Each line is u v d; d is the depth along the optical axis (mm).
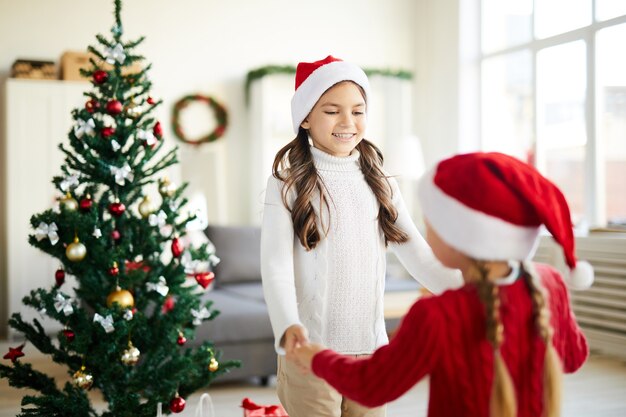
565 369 1220
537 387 1091
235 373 3732
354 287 1627
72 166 2568
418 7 6730
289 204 1642
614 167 4809
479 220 1082
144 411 2461
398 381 1079
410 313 1091
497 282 1102
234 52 6172
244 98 6203
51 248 2480
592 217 4945
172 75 5988
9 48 5539
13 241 5145
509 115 5867
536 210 1074
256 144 5984
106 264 2436
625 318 4285
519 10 5715
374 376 1099
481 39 6191
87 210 2500
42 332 2520
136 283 2555
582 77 5051
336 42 6488
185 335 2660
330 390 1587
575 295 4715
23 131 5172
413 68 6777
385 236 1711
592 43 4945
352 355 1629
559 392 1084
